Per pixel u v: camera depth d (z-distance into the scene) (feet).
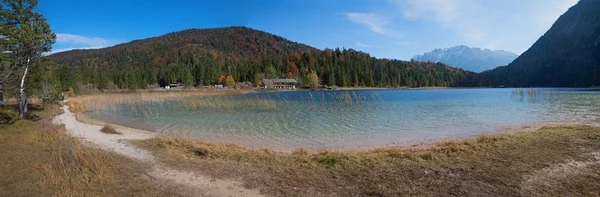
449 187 19.16
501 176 20.89
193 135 45.42
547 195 17.61
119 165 24.93
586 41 548.31
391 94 207.31
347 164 24.36
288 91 274.16
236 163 25.55
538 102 105.50
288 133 46.83
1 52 47.85
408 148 33.19
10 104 79.05
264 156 27.99
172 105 101.71
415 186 19.47
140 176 22.08
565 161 24.03
